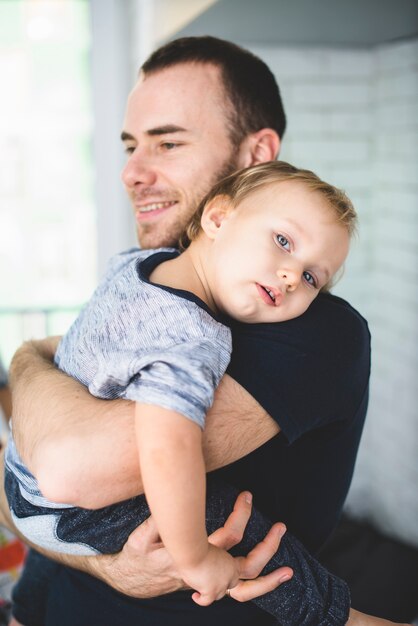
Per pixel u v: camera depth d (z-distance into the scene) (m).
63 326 4.13
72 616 1.12
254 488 1.05
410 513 3.33
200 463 0.78
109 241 3.44
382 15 2.48
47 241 4.25
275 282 0.96
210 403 0.80
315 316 1.02
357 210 3.45
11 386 1.13
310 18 2.54
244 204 1.01
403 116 3.14
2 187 4.16
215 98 1.27
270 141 1.34
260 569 0.92
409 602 2.97
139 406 0.79
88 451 0.83
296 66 3.23
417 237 3.13
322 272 1.00
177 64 1.27
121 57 3.30
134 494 0.86
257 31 2.84
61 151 4.18
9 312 4.02
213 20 2.55
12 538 1.93
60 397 0.92
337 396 0.99
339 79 3.29
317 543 1.16
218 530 0.91
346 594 1.01
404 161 3.17
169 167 1.27
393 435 3.44
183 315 0.86
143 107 1.28
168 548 0.79
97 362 0.92
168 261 1.02
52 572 1.28
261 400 0.91
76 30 4.04
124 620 1.06
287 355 0.95
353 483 3.67
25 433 0.92
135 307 0.89
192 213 1.28
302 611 0.98
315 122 3.31
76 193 4.22
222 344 0.86
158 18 2.93
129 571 0.97
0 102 4.08
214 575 0.82
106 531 0.96
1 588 1.81
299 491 1.09
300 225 0.98
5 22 4.00
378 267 3.48
